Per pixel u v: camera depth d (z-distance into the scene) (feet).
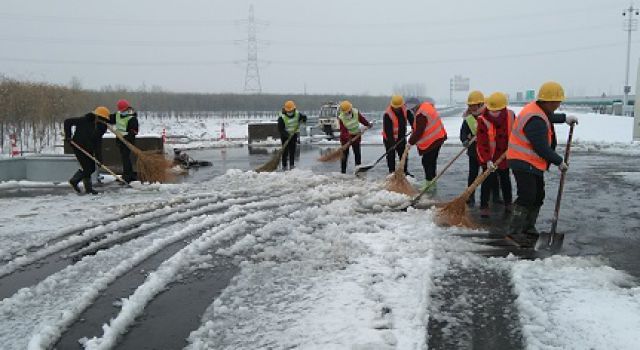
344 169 38.27
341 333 11.97
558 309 12.88
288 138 40.32
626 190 30.04
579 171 38.34
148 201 28.48
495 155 24.32
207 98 192.75
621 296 13.55
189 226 22.22
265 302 13.92
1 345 12.00
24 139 80.74
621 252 17.93
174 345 11.94
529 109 18.63
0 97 75.77
